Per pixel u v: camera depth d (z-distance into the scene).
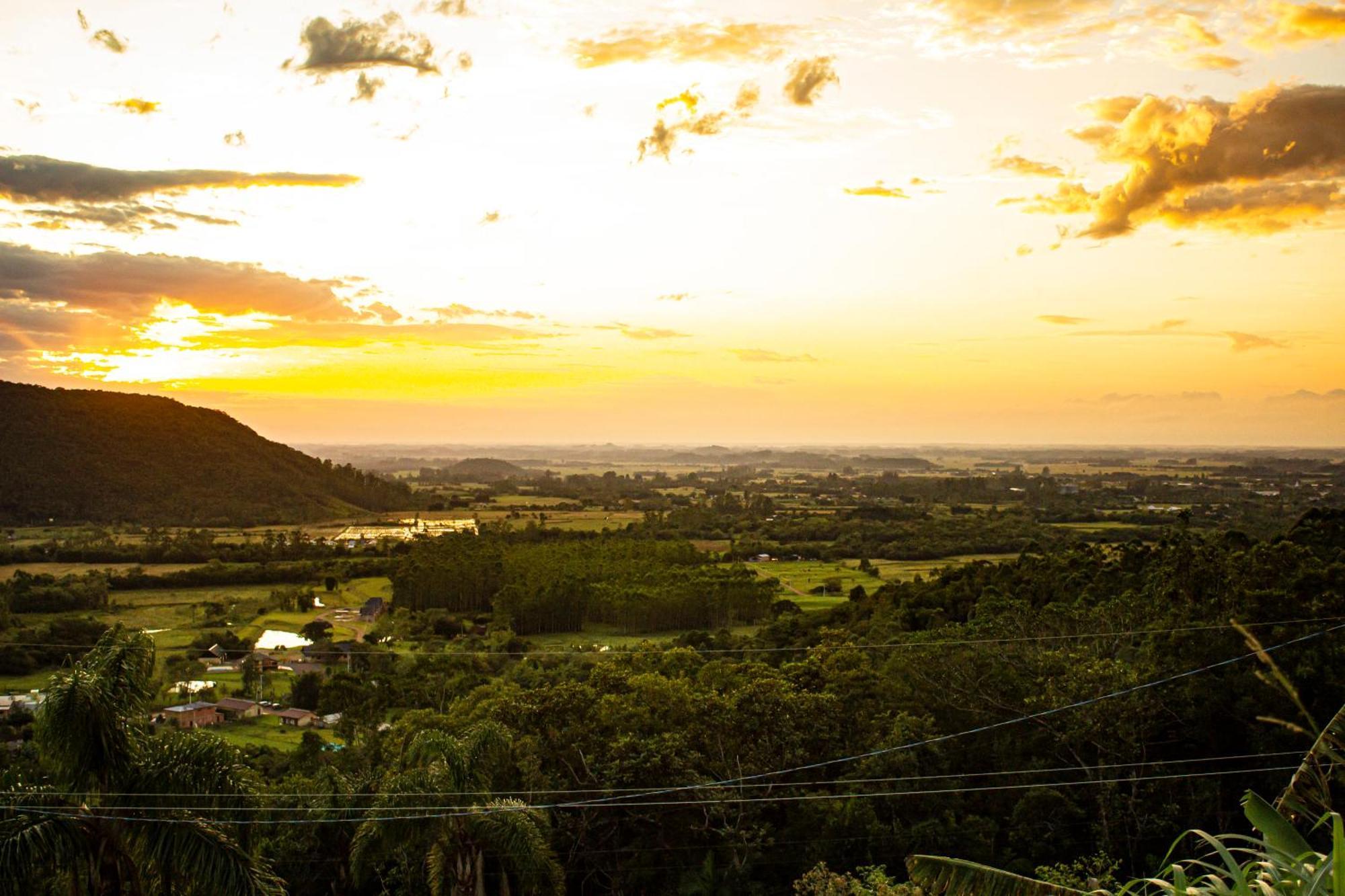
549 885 20.36
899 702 31.11
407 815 18.73
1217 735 27.11
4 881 13.10
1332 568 31.27
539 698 28.42
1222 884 6.05
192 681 57.41
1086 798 25.92
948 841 24.73
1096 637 30.83
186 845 14.05
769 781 26.97
